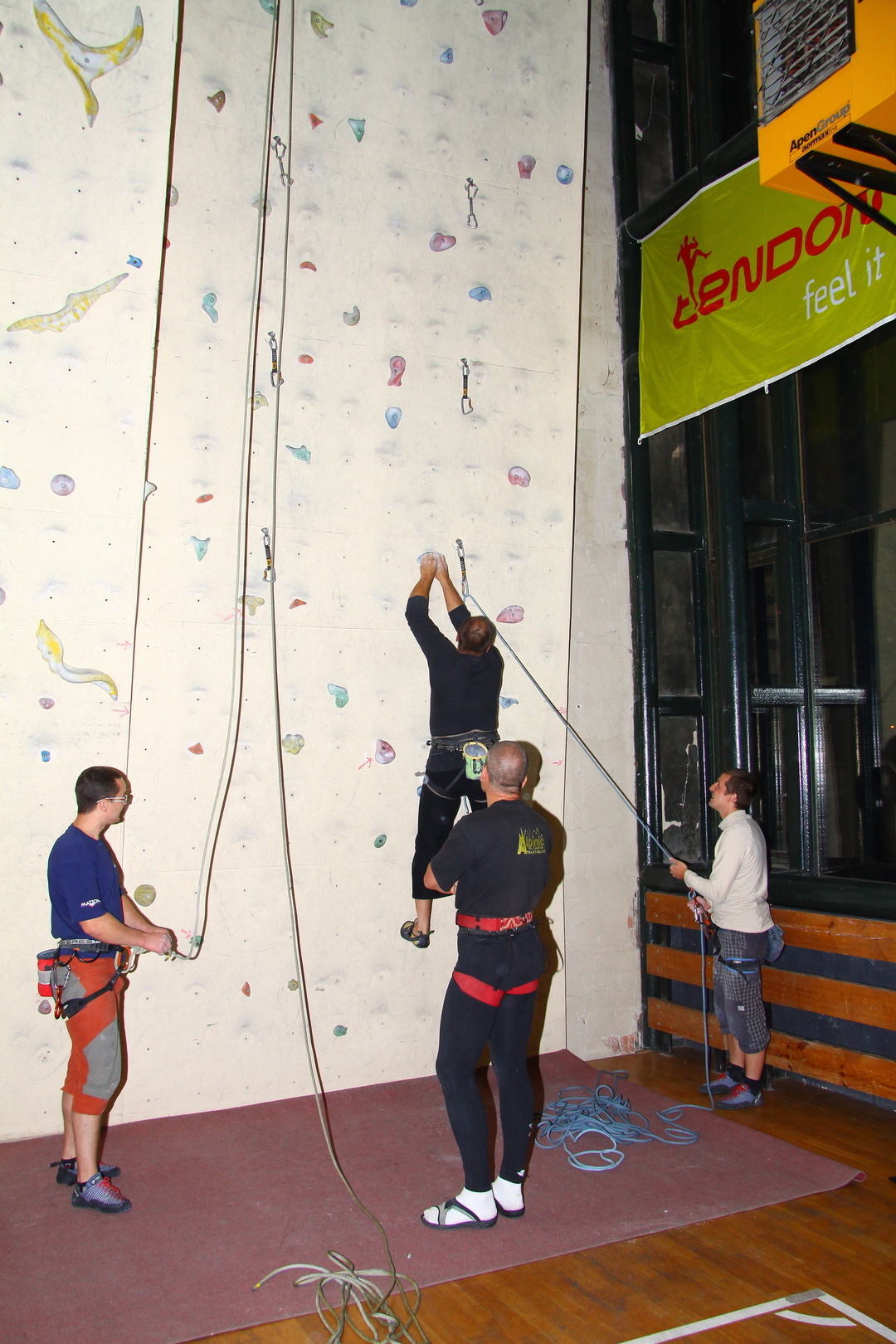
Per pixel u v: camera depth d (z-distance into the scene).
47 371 3.22
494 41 3.95
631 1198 2.83
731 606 4.11
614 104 4.73
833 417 4.20
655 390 4.47
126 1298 2.30
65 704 3.37
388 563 3.90
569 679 4.42
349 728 3.84
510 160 4.04
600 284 4.68
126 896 3.16
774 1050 3.76
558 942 4.28
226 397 3.61
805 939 3.63
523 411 4.14
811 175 2.86
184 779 3.56
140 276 3.25
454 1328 2.18
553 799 4.27
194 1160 3.12
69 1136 2.92
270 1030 3.67
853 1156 3.21
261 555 3.69
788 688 4.25
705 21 4.25
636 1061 4.33
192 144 3.50
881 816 3.95
